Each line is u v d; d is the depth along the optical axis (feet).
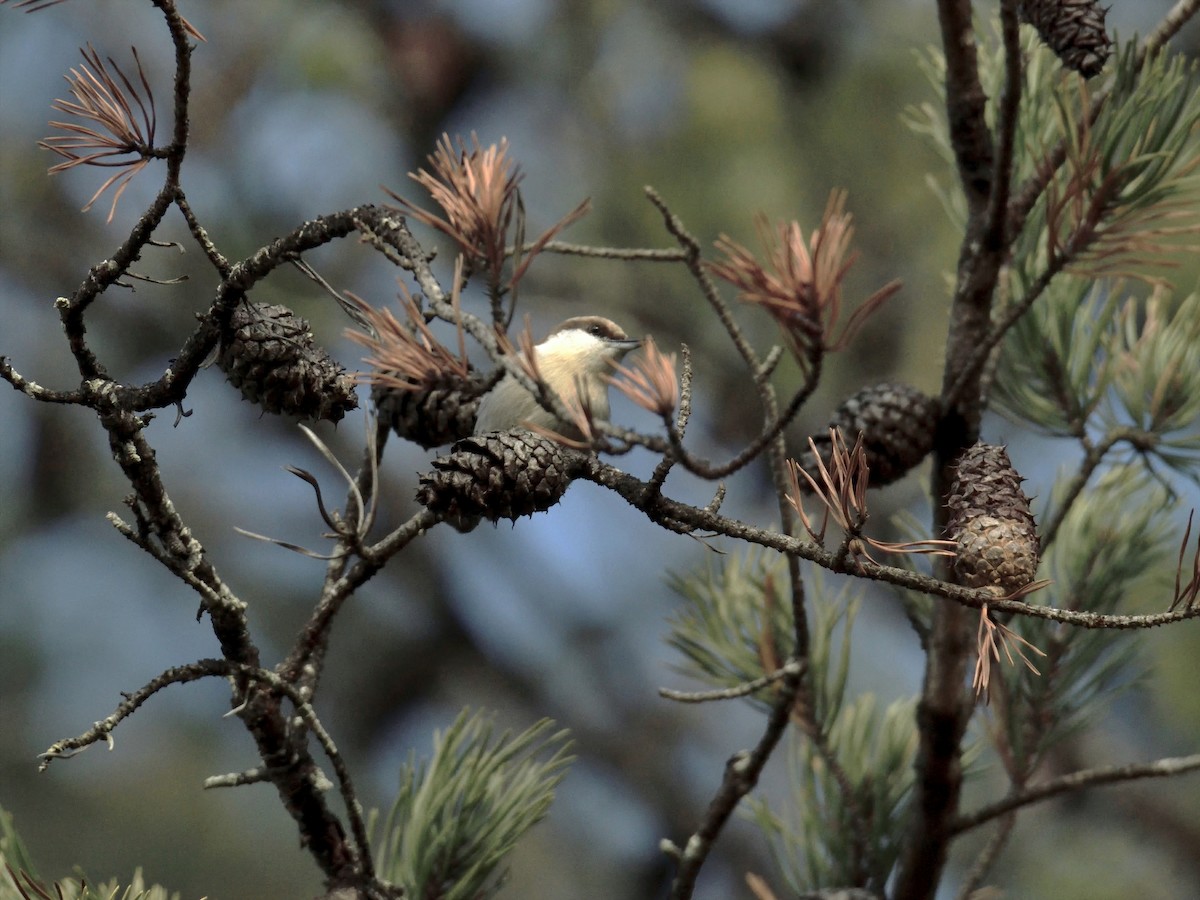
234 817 22.53
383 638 24.22
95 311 21.93
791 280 14.16
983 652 14.21
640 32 20.67
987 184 14.83
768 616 15.02
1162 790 19.56
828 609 15.07
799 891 14.92
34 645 22.44
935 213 18.79
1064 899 18.44
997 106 14.90
